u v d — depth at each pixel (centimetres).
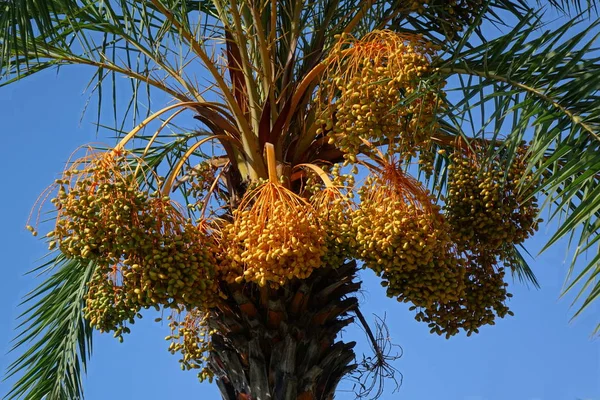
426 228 520
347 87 507
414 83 498
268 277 500
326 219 530
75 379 722
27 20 549
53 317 734
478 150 592
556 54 509
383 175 534
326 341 588
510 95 498
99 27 661
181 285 507
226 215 579
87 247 504
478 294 605
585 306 434
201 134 696
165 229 512
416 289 543
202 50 585
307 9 659
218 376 600
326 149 611
